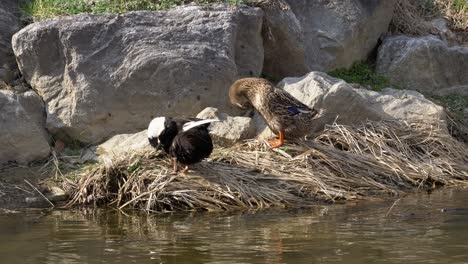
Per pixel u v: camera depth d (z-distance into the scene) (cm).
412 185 1348
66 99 1420
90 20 1448
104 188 1267
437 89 1773
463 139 1594
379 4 1784
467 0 1983
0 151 1334
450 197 1263
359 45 1777
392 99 1529
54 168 1341
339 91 1434
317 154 1345
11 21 1536
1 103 1349
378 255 920
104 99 1412
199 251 955
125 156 1304
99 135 1419
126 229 1089
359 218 1120
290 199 1246
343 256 919
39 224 1125
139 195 1236
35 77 1440
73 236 1051
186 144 1230
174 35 1462
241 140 1384
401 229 1045
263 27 1582
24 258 946
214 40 1473
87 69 1415
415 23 1900
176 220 1143
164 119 1253
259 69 1555
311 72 1508
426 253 926
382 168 1362
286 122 1334
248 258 919
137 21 1468
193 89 1430
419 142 1454
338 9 1731
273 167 1311
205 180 1259
